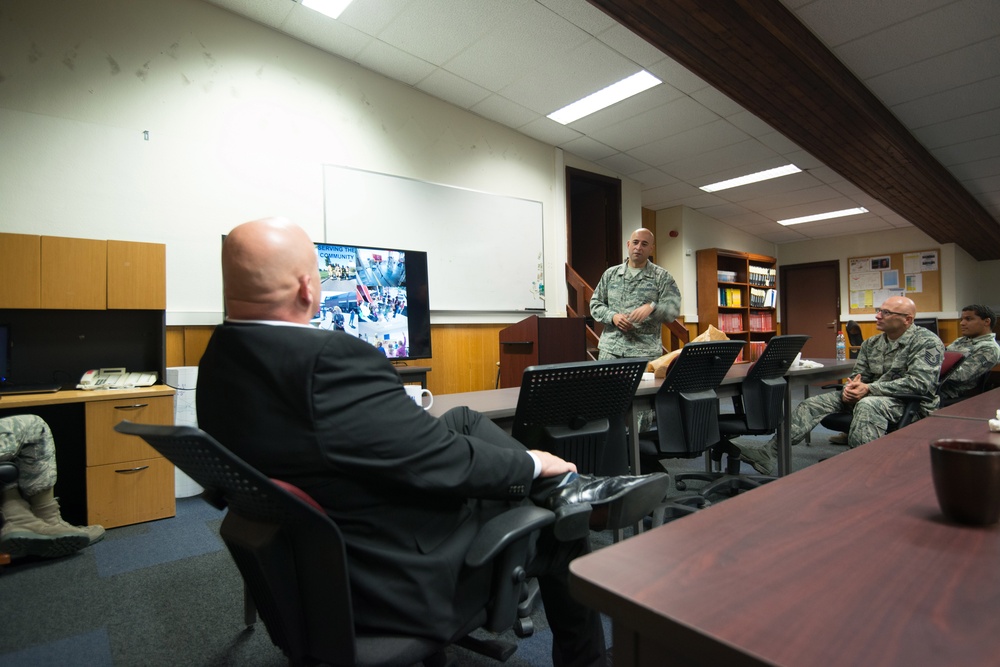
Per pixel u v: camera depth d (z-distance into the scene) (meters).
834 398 3.03
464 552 0.84
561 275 5.42
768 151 5.59
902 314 2.93
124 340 2.90
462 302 4.52
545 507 1.02
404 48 3.71
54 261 2.46
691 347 1.92
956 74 4.05
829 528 0.56
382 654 0.73
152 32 3.05
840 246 9.59
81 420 2.73
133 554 2.13
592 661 1.14
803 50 3.46
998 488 0.55
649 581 0.43
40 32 2.72
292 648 0.76
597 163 5.89
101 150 2.88
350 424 0.74
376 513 0.79
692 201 7.41
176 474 2.84
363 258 3.21
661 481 1.03
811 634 0.35
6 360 2.50
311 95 3.67
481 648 1.18
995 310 9.34
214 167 3.25
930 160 5.62
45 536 1.98
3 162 2.63
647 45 3.68
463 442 0.85
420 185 4.25
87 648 1.48
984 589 0.41
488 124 4.79
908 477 0.76
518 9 3.32
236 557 0.82
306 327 0.79
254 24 3.43
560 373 1.29
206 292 3.21
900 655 0.32
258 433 0.75
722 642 0.34
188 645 1.50
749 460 2.76
